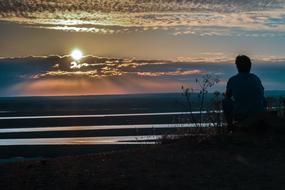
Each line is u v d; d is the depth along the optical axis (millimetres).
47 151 24484
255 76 13227
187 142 12336
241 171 9852
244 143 11891
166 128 27469
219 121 13758
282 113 14711
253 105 13047
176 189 8781
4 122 42250
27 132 33812
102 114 49500
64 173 9773
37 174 9773
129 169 9977
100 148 24781
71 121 41812
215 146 11750
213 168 10062
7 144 27328
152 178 9367
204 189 8773
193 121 15781
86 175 9602
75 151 24203
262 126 12797
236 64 13344
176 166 10195
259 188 8820
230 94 13250
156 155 11133
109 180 9250
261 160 10672
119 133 30844
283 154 11094
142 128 31938
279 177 9453
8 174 9859
